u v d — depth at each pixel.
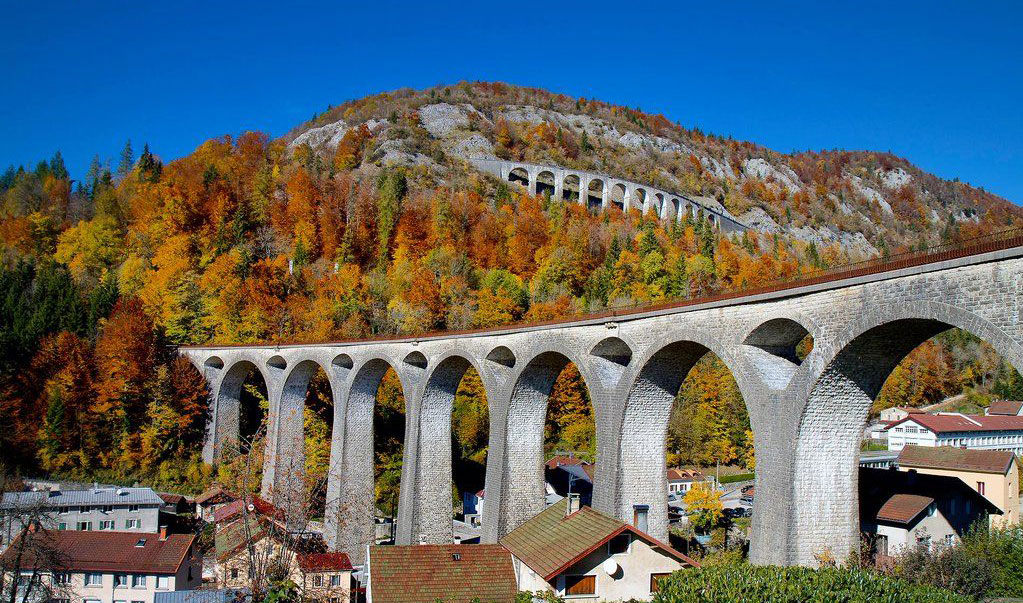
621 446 32.09
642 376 31.31
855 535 24.62
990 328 18.38
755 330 26.09
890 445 74.75
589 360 34.50
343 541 48.34
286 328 76.75
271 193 107.00
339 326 78.00
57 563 32.84
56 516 45.84
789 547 24.02
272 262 86.06
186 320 77.44
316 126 195.00
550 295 87.75
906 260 21.06
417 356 47.25
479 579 26.97
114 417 67.12
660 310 30.30
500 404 39.72
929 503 33.47
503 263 98.19
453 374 46.22
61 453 64.50
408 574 26.59
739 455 76.00
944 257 19.89
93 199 117.56
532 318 80.31
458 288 84.25
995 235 18.73
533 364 38.38
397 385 72.19
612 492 31.86
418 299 80.19
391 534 55.16
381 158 145.75
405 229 96.88
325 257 95.38
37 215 100.69
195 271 83.31
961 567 27.02
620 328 32.66
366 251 97.44
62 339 68.19
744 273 99.81
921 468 48.22
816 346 23.64
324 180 114.88
